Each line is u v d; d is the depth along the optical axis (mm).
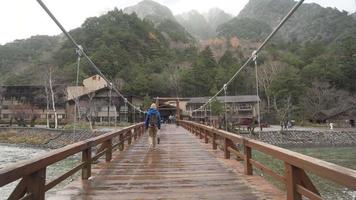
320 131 36750
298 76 48281
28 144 33844
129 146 10625
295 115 46438
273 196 4109
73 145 4160
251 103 47219
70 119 43125
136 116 43656
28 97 49344
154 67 62906
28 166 2660
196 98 50438
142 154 8617
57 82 44844
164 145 11000
